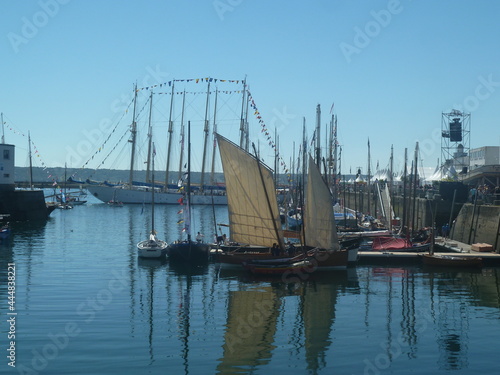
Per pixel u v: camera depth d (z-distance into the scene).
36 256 57.56
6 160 95.38
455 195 69.12
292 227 85.62
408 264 53.94
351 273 49.62
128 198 163.12
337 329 32.06
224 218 115.62
